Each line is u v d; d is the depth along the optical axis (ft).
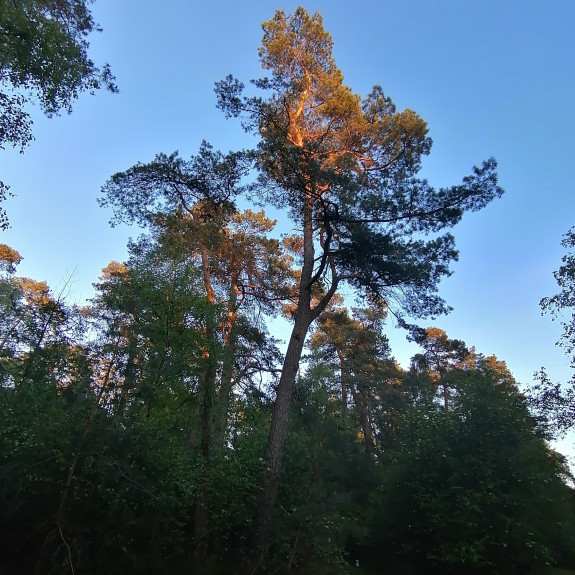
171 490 30.27
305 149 44.01
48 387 33.37
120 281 41.73
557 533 48.88
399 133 55.11
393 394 103.14
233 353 49.75
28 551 24.79
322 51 60.44
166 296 39.17
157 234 54.34
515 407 54.54
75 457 26.14
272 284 64.34
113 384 34.17
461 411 54.60
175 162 50.31
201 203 53.93
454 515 47.19
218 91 47.91
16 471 25.11
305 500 37.68
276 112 49.52
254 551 33.40
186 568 30.35
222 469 36.24
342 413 100.12
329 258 49.24
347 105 53.98
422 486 52.16
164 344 37.42
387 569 52.60
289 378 45.73
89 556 25.12
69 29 37.93
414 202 42.88
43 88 32.91
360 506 61.41
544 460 52.95
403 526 52.60
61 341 38.06
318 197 43.86
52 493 25.82
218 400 42.65
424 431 56.34
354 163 47.98
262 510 36.42
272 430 43.06
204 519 33.63
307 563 34.06
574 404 63.77
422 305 48.14
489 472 47.52
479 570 46.80
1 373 33.37
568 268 60.59
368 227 44.04
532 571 46.62
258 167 49.62
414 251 44.62
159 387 35.65
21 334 36.94
